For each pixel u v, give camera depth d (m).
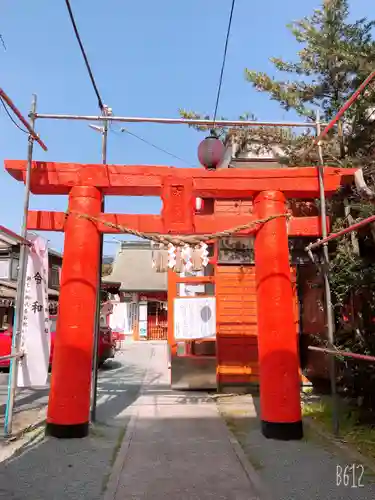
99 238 5.50
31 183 5.42
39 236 5.75
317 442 4.90
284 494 3.52
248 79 7.98
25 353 5.37
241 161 9.54
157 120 5.86
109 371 11.91
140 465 4.18
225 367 8.34
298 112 8.03
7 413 4.95
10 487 3.66
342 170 5.65
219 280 8.62
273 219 5.40
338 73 7.27
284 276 5.28
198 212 7.75
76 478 3.86
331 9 7.20
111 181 5.45
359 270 5.55
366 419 5.55
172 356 8.61
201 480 3.82
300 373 8.27
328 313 5.40
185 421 5.99
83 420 5.05
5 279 17.53
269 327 5.18
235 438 5.10
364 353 5.35
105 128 7.27
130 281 25.64
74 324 5.07
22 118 4.66
